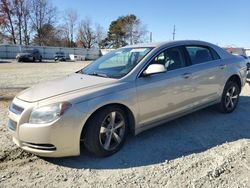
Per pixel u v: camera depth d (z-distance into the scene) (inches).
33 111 149.9
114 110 165.6
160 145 181.6
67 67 1083.3
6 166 156.9
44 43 3191.4
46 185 138.3
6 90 392.8
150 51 190.9
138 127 178.1
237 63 248.4
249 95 329.1
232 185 134.0
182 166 153.6
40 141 147.6
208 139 190.1
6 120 237.6
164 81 186.7
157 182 138.3
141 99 175.5
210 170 147.9
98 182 139.9
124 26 3592.5
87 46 3666.3
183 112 203.9
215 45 239.9
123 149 175.9
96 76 182.5
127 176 144.6
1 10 2854.3
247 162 155.9
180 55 205.3
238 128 210.1
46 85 173.3
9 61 1644.9
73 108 150.3
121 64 191.9
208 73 217.2
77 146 153.9
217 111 248.4
